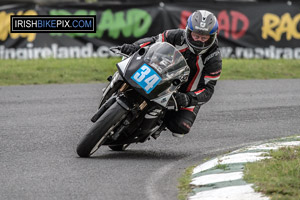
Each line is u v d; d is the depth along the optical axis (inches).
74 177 712.4
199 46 832.9
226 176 687.1
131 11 2186.3
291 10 2342.5
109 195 634.2
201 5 2246.6
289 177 645.9
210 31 819.4
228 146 966.4
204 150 933.2
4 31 2097.7
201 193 632.4
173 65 823.7
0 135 1007.6
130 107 798.5
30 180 692.7
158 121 869.8
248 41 2311.8
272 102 1446.9
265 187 612.4
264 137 1044.5
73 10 2149.4
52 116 1216.2
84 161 810.2
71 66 2023.9
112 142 850.1
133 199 620.7
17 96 1493.6
